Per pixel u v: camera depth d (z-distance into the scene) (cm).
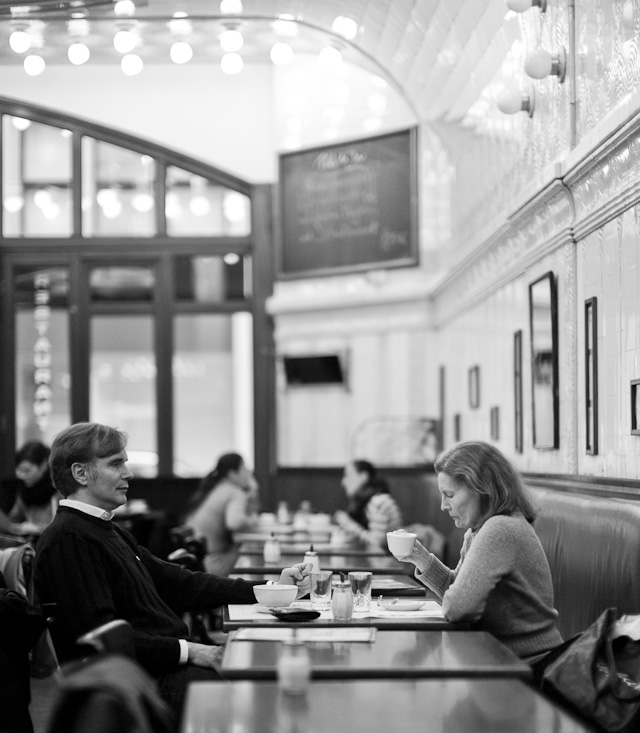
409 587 403
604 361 455
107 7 818
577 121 491
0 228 1086
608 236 450
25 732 323
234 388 1094
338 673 241
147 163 1083
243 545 609
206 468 1091
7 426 1080
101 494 339
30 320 1089
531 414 582
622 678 280
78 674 182
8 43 899
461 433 825
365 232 976
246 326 1091
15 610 327
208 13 841
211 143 1070
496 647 270
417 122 946
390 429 957
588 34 471
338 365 989
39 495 746
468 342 791
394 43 836
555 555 432
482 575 318
